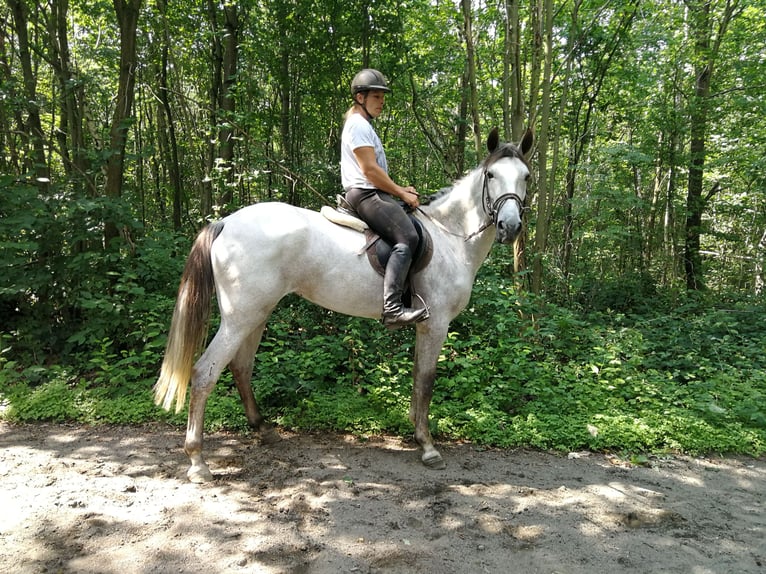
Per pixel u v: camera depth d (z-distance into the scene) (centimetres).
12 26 742
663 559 224
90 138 770
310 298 314
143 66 862
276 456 321
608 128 967
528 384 416
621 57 830
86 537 221
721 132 927
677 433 359
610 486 296
